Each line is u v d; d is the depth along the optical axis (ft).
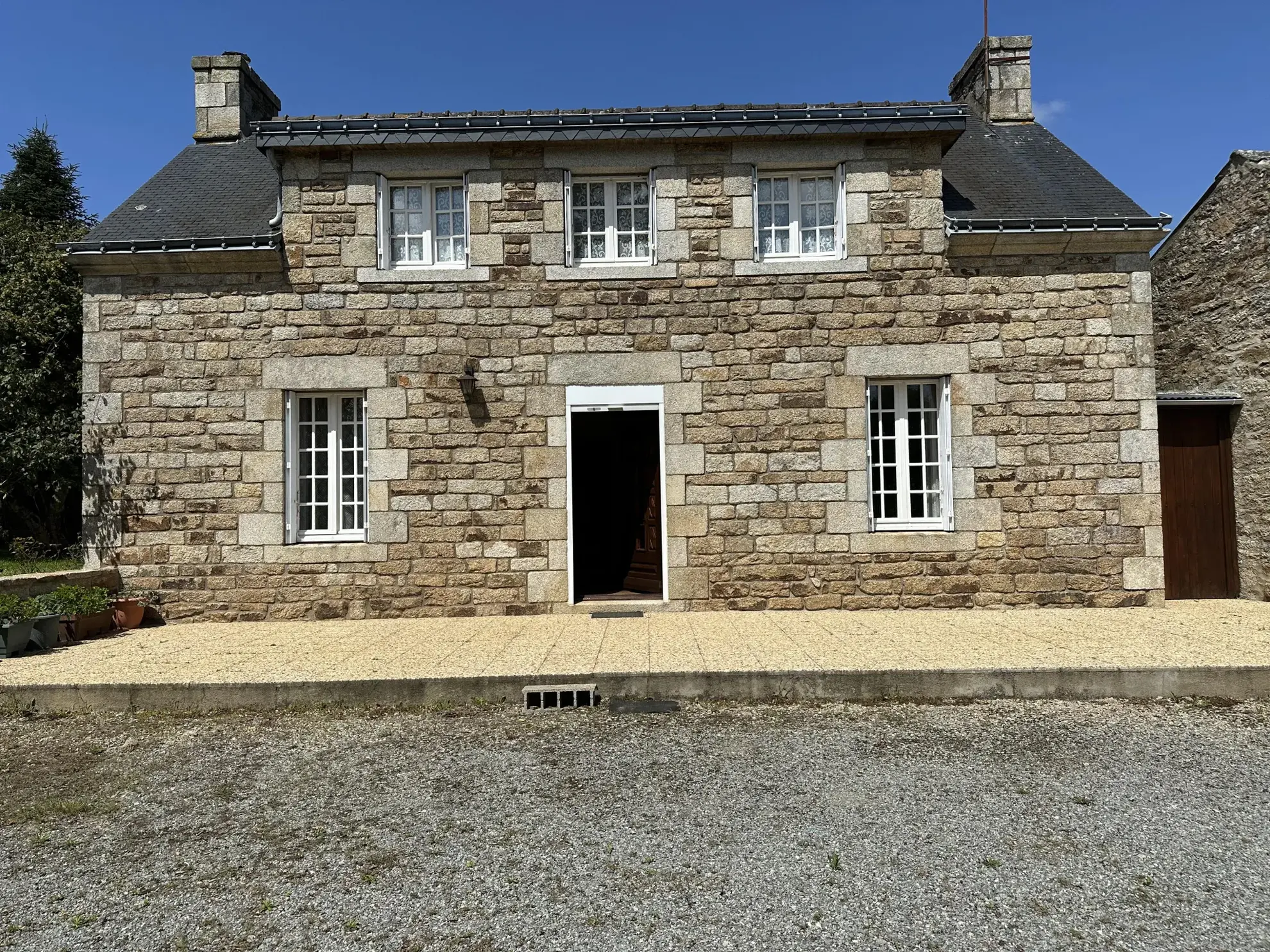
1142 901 10.46
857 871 11.30
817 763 15.44
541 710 19.01
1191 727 17.33
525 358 28.66
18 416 35.55
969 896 10.63
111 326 28.63
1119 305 28.40
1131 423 28.32
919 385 29.45
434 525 28.53
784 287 28.58
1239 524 30.55
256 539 28.45
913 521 29.01
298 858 11.98
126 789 14.82
